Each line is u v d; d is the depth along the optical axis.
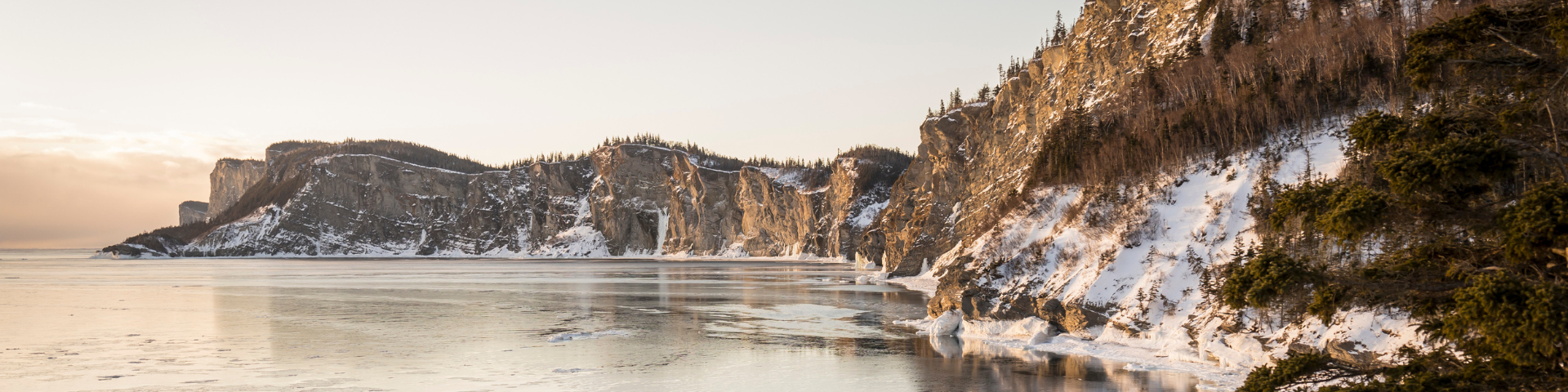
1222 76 70.44
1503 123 12.48
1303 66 60.12
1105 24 100.81
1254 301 13.35
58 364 37.28
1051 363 34.59
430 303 72.50
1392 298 13.50
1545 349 10.42
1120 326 37.88
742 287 96.44
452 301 74.56
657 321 55.34
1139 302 38.09
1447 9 56.03
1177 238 41.50
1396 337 25.05
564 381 33.03
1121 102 83.75
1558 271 11.74
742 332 48.19
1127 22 97.50
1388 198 12.69
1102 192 51.28
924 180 133.00
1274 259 13.70
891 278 109.75
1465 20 13.21
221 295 84.31
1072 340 39.34
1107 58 95.88
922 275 106.00
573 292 87.44
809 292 83.44
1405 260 13.85
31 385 32.53
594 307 67.19
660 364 36.81
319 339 46.16
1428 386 12.60
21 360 38.38
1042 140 91.12
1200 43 82.00
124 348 42.66
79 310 65.81
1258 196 41.88
